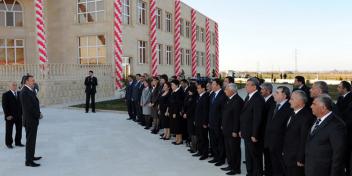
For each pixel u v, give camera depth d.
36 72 23.44
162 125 12.21
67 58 30.97
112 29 29.06
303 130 5.69
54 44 31.34
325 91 6.92
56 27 31.22
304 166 5.70
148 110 13.98
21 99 8.77
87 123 15.67
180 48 42.97
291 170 5.98
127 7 31.34
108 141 11.83
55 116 17.94
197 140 9.80
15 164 9.06
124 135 12.86
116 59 28.44
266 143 6.75
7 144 10.89
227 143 8.11
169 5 39.91
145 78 14.62
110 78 28.02
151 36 34.41
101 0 29.72
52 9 31.23
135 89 15.66
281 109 6.57
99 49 29.97
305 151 5.31
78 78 25.30
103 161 9.31
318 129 5.06
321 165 4.99
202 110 9.30
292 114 6.05
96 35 29.92
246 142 7.41
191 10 47.31
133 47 31.70
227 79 9.32
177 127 11.16
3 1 30.42
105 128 14.36
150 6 34.31
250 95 7.43
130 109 16.67
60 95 23.72
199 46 51.47
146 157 9.70
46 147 10.96
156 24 36.88
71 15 30.67
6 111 10.74
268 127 6.71
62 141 11.85
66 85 24.20
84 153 10.20
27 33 31.09
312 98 7.03
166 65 39.09
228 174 8.04
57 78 23.78
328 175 4.98
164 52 38.72
